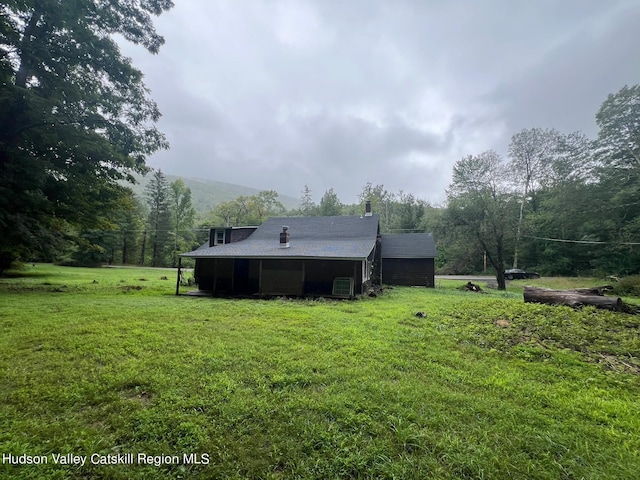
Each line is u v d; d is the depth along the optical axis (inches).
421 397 126.6
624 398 135.0
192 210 1918.1
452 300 438.3
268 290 503.2
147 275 936.3
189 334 219.5
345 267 509.7
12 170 414.6
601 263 989.2
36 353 173.6
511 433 103.4
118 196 586.6
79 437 97.3
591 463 90.0
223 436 98.6
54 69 445.4
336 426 104.3
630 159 932.0
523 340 216.8
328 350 187.2
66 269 1114.7
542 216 1074.1
